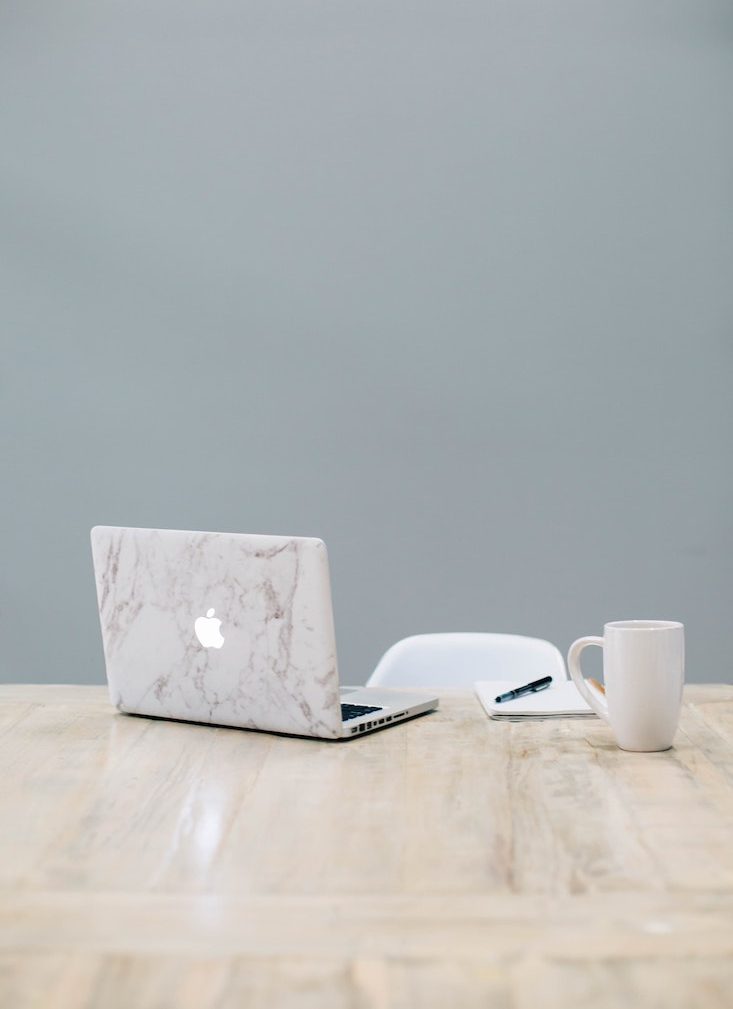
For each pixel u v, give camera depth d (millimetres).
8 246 3693
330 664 1457
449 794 1223
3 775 1321
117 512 3680
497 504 3596
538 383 3576
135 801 1208
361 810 1167
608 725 1554
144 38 3648
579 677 1502
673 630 1386
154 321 3660
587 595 3586
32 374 3691
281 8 3613
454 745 1454
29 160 3686
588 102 3555
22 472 3701
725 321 3539
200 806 1188
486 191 3570
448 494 3605
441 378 3596
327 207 3607
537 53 3564
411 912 885
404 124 3590
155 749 1452
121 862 1011
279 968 787
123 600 1635
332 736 1471
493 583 3602
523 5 3562
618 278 3559
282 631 1483
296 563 1459
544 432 3580
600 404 3568
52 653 3701
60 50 3670
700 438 3562
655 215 3547
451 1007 730
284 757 1402
